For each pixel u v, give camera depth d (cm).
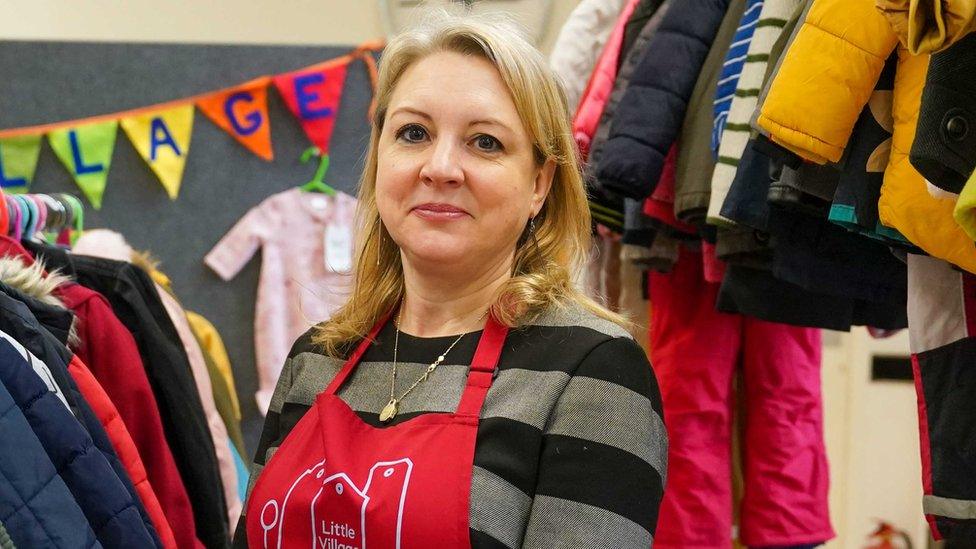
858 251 155
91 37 347
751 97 163
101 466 141
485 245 124
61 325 164
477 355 122
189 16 351
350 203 306
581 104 226
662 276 235
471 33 124
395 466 115
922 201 125
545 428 115
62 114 297
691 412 232
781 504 236
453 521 109
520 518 112
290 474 124
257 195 304
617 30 224
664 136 186
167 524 169
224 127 302
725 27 185
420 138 125
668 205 202
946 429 135
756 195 155
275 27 354
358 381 131
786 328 237
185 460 194
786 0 161
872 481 331
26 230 178
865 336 330
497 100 123
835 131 131
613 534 109
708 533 231
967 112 115
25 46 295
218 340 296
